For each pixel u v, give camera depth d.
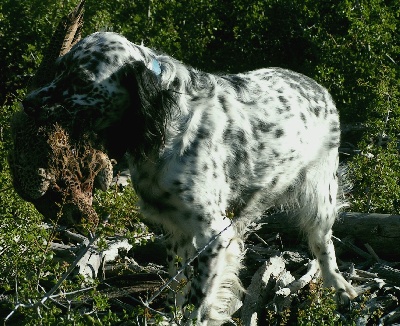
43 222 8.16
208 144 6.29
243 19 12.05
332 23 11.91
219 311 6.49
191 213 6.28
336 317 6.15
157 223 6.66
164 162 6.18
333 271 7.37
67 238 8.14
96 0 11.59
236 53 12.12
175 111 6.18
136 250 8.11
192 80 6.42
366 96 10.84
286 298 6.81
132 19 11.80
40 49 11.32
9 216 6.82
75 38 6.52
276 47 12.09
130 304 7.23
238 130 6.52
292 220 8.14
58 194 5.85
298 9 11.79
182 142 6.20
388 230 8.04
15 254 6.56
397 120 9.04
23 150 5.82
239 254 6.67
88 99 5.89
